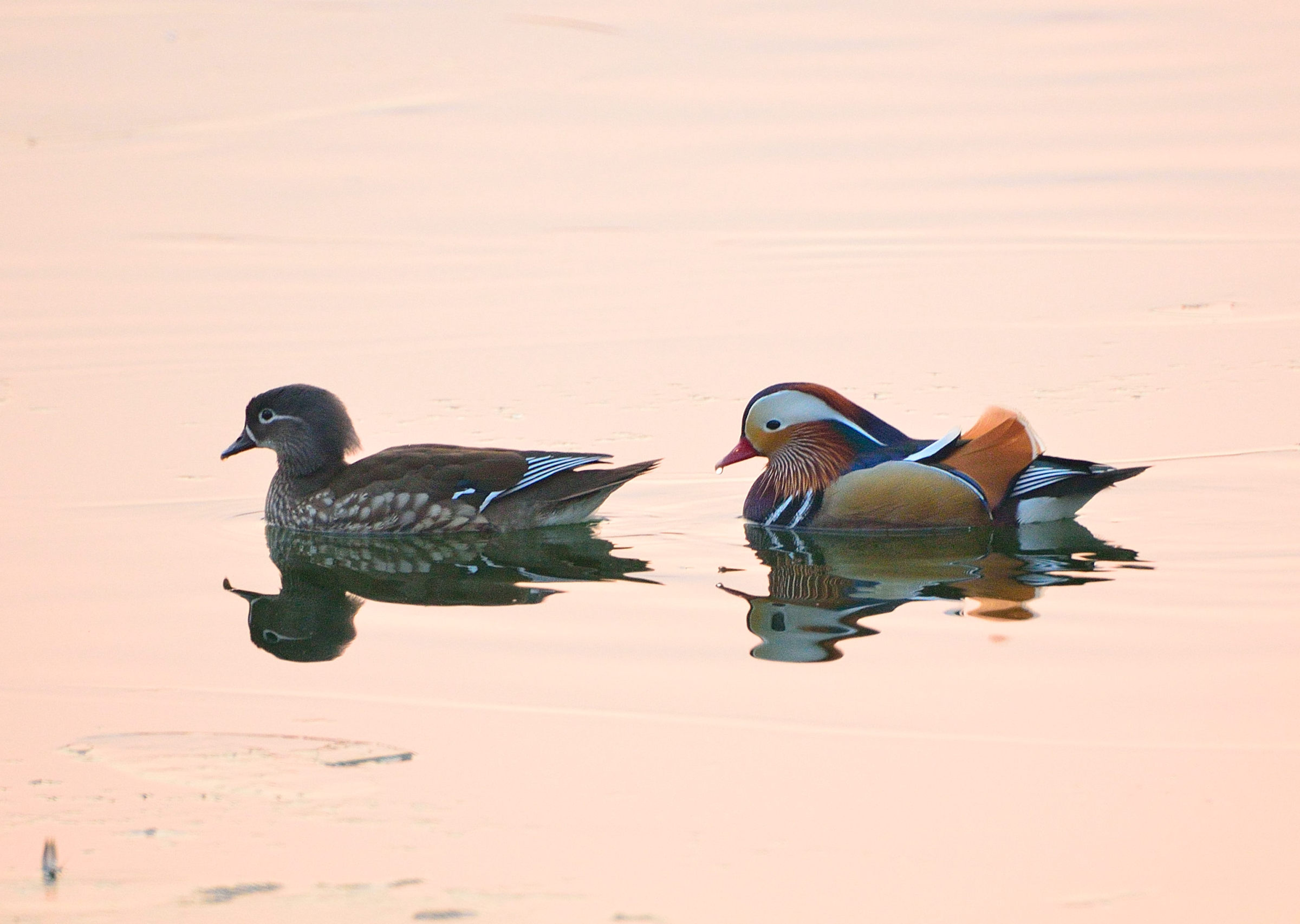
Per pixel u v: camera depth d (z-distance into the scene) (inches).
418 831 357.4
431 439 719.7
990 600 513.7
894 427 692.1
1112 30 1540.4
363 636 494.3
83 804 373.4
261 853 349.1
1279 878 335.6
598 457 624.1
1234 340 840.9
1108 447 689.6
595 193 1128.2
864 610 507.2
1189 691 431.2
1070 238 1028.5
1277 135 1220.5
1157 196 1103.0
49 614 520.1
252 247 1016.2
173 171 1170.6
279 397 645.3
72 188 1131.3
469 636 491.8
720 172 1170.6
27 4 1581.0
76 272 965.8
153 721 423.8
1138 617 492.7
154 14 1579.7
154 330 871.7
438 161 1198.3
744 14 1616.6
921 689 436.5
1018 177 1152.2
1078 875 337.1
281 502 642.2
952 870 339.9
